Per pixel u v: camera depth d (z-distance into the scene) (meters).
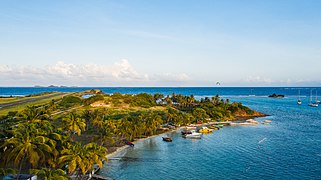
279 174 85.12
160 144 126.50
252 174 85.31
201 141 133.75
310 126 178.75
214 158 103.19
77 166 67.00
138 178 82.50
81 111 190.25
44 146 58.81
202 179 81.38
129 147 119.94
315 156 104.81
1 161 62.56
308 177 82.44
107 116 176.38
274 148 118.19
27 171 74.19
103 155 70.00
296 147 119.75
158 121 150.38
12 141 56.50
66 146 69.50
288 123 192.75
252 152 111.75
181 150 115.50
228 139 138.38
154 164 95.81
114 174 85.62
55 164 68.31
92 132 135.25
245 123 190.12
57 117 167.75
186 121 177.38
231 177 82.88
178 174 85.75
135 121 133.25
